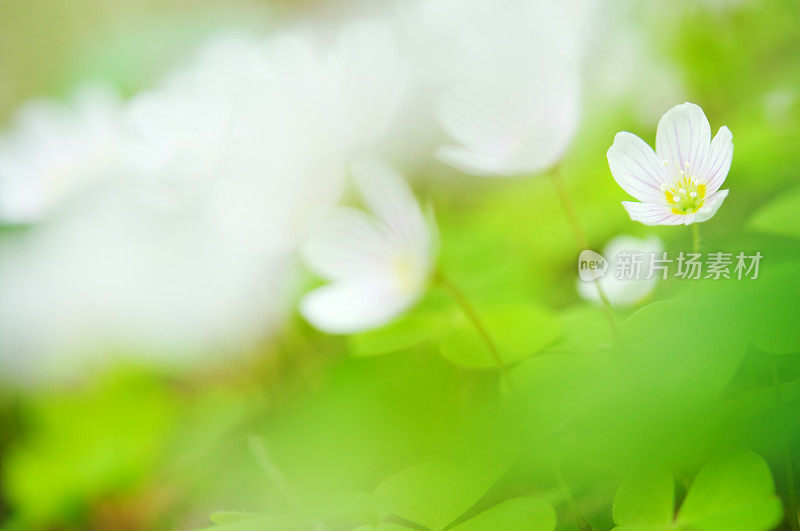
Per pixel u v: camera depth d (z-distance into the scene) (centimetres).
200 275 58
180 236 55
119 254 59
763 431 40
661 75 74
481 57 47
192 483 56
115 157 59
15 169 60
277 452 46
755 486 39
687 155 39
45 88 135
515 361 43
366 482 44
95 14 135
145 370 69
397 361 46
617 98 75
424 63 55
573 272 59
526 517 40
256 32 114
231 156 47
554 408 41
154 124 49
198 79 50
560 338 44
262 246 48
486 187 81
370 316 42
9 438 77
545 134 41
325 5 99
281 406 55
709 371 40
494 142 41
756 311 40
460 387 45
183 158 48
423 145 70
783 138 57
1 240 74
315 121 47
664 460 40
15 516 67
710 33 71
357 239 42
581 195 69
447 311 47
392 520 43
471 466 41
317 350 61
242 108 47
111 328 69
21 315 73
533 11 48
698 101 74
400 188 41
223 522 41
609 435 40
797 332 40
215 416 59
